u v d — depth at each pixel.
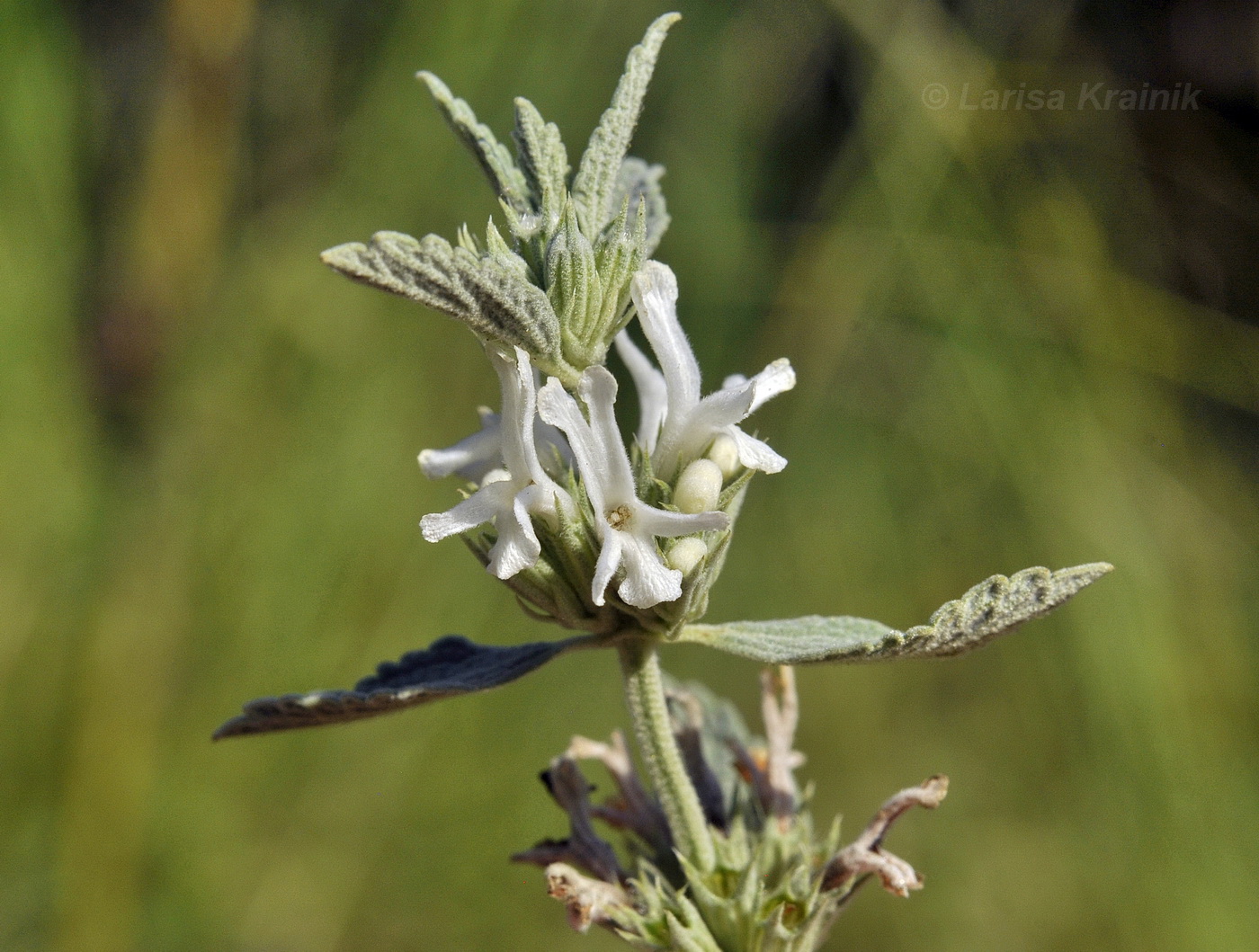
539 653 0.14
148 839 0.23
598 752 0.15
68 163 0.25
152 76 0.27
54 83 0.24
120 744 0.23
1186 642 0.27
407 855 0.24
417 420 0.24
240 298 0.24
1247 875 0.26
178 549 0.23
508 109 0.25
